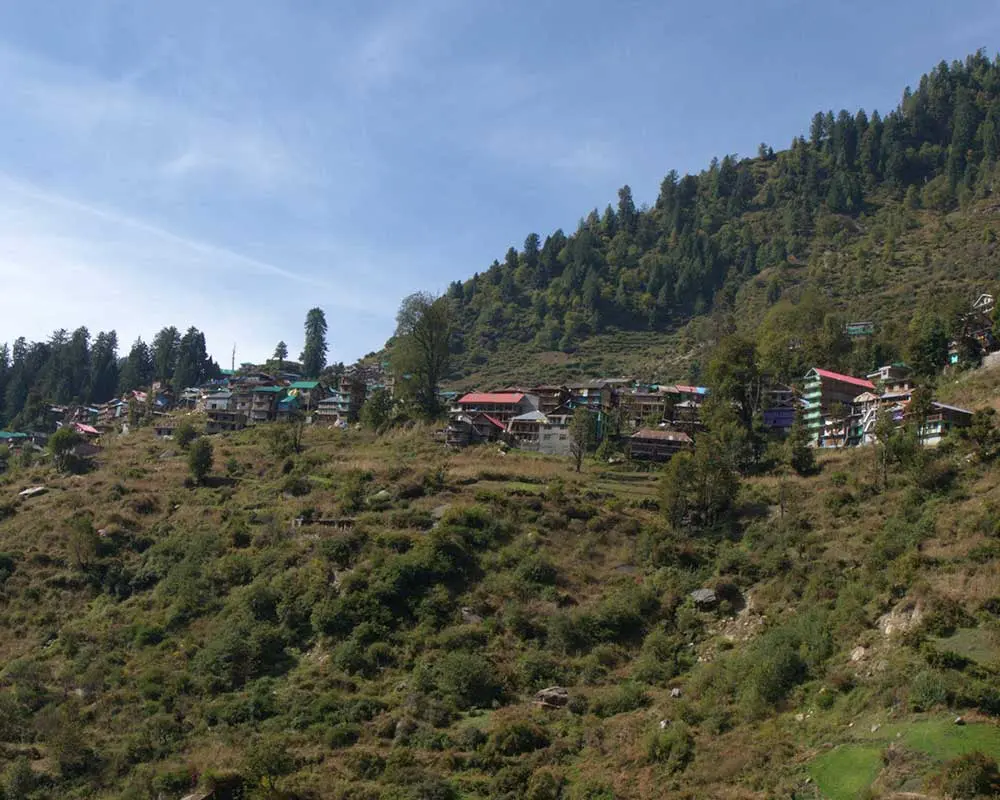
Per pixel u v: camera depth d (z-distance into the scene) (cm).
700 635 6812
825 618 6097
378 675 6694
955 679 4712
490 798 5112
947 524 6956
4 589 8300
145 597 8162
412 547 8125
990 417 8706
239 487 10662
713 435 10612
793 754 4769
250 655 6900
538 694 6247
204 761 5603
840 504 8244
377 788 5212
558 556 8206
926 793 3956
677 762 5006
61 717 6138
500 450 11781
